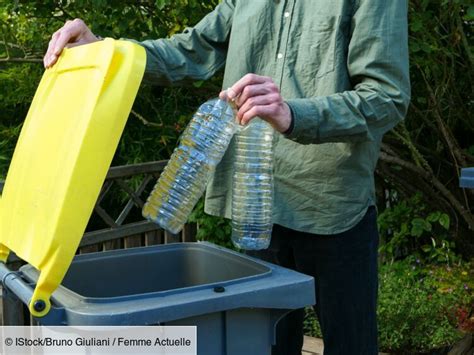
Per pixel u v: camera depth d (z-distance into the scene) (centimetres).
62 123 132
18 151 153
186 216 150
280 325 186
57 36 158
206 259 163
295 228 162
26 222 132
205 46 183
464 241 363
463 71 316
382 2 147
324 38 154
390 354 268
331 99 138
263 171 156
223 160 169
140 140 354
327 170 158
